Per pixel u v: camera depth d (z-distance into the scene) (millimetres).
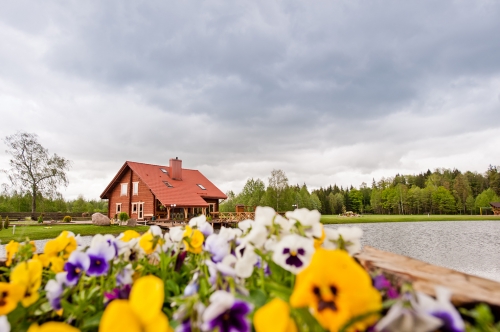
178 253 1387
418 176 117625
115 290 1124
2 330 808
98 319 966
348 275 586
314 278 603
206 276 1084
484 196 87125
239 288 925
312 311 638
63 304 991
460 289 1005
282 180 51219
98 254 1133
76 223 28234
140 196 29109
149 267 1323
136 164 30062
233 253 1322
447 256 15477
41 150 37562
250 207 32156
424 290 1006
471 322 914
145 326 561
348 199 100375
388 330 529
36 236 16984
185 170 33531
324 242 1116
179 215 28078
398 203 92125
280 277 1043
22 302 951
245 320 686
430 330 508
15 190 35844
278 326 603
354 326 611
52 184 37375
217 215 30156
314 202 74750
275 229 1077
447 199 88000
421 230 33938
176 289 1190
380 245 20156
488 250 17578
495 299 915
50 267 1468
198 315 714
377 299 580
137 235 1620
